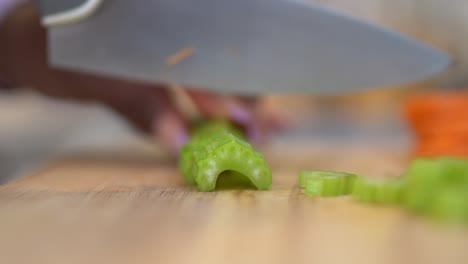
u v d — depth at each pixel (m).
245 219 0.24
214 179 0.29
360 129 0.65
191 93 0.41
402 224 0.23
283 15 0.38
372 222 0.24
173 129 0.41
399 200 0.26
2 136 0.61
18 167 0.46
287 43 0.38
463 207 0.23
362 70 0.38
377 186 0.26
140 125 0.45
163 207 0.26
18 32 0.43
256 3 0.37
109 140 0.57
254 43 0.37
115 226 0.24
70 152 0.47
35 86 0.46
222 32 0.37
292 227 0.23
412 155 0.40
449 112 0.37
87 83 0.44
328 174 0.29
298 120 0.72
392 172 0.37
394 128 0.64
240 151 0.29
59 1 0.35
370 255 0.21
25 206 0.26
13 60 0.44
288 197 0.28
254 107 0.43
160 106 0.42
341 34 0.38
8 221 0.24
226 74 0.37
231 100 0.41
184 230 0.23
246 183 0.30
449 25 0.86
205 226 0.24
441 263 0.20
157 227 0.24
